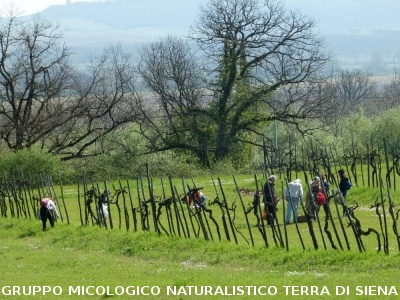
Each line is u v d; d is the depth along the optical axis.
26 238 43.59
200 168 84.94
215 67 91.94
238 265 30.92
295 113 91.62
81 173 80.12
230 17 90.38
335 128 100.94
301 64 90.56
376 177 53.84
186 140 92.12
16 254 37.28
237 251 32.97
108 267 32.22
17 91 86.00
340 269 28.22
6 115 85.19
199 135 91.88
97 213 43.56
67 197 62.22
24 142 85.75
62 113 87.12
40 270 32.25
